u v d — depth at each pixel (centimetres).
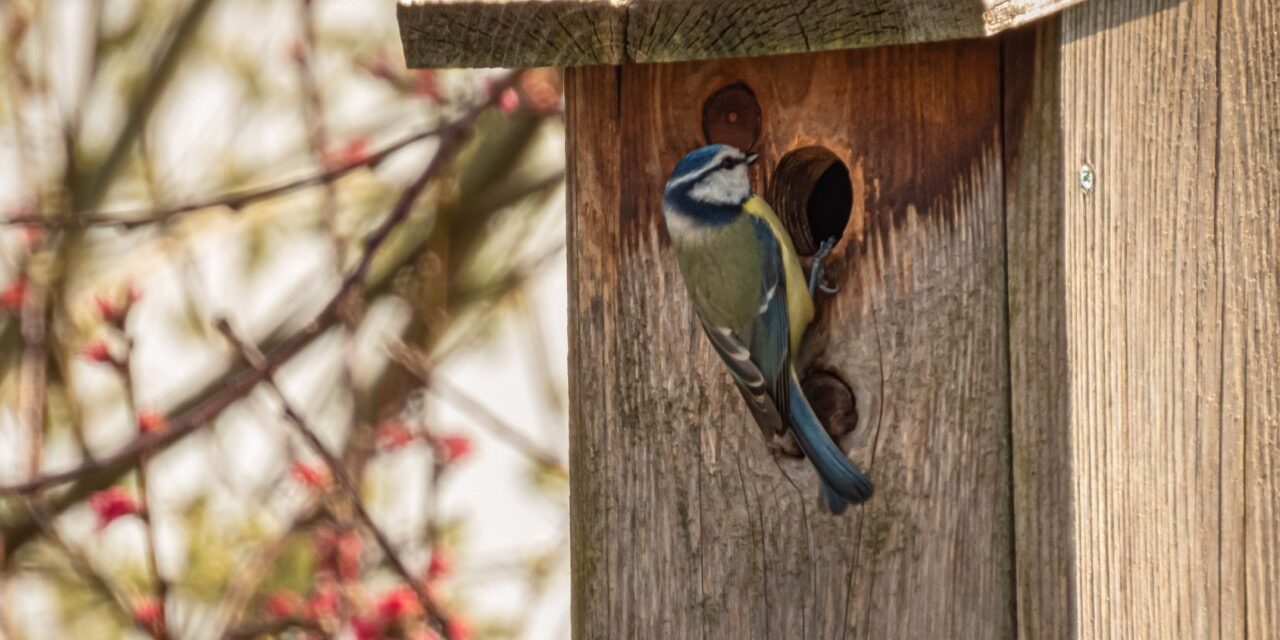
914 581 642
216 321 866
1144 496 640
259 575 1012
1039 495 611
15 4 1182
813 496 660
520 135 1262
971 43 618
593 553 697
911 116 632
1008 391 619
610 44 634
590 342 692
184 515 1178
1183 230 659
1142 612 641
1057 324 601
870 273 643
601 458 694
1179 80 654
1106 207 619
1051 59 598
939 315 632
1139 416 638
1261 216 682
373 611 909
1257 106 682
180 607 1148
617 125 680
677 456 681
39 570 1173
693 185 654
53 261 1245
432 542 1009
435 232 1227
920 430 637
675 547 683
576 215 691
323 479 969
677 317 677
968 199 623
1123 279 629
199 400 1256
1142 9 636
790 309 645
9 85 1223
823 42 600
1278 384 686
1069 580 604
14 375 1280
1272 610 700
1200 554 670
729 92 670
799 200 703
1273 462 694
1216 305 670
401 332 1241
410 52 658
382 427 1051
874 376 644
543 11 638
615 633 695
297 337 831
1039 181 604
